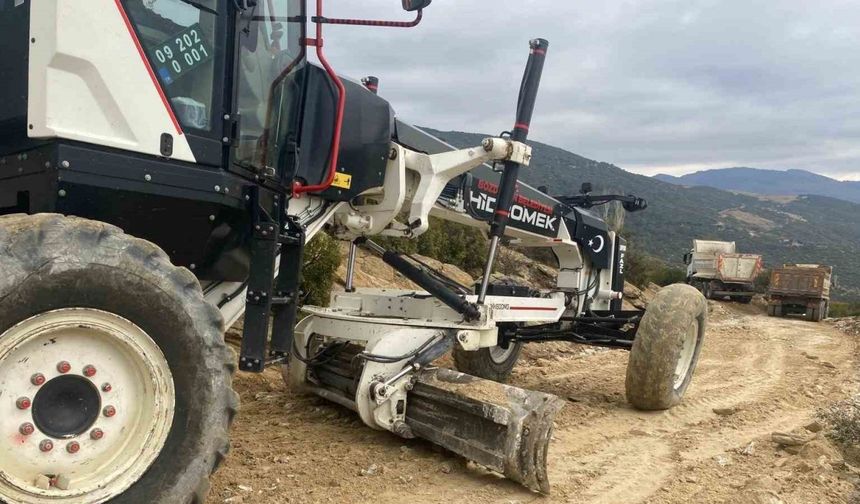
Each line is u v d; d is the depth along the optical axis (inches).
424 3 164.2
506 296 266.4
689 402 310.7
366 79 236.1
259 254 156.7
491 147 224.1
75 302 113.0
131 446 120.3
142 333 119.9
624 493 187.9
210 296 175.6
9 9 139.6
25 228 109.8
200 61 149.2
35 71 127.1
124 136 135.5
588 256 322.0
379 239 599.5
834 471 214.4
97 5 130.5
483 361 329.4
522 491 182.1
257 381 293.0
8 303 106.7
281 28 177.3
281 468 184.4
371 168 210.1
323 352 249.4
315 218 201.3
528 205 283.6
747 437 256.1
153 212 145.0
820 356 560.4
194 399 124.0
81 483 114.5
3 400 110.2
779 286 1194.0
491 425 182.5
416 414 205.3
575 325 316.2
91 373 117.7
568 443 234.5
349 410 249.6
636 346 280.1
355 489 173.2
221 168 153.6
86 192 132.9
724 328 793.6
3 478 106.3
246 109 162.4
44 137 126.9
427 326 218.4
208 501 157.2
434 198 228.5
